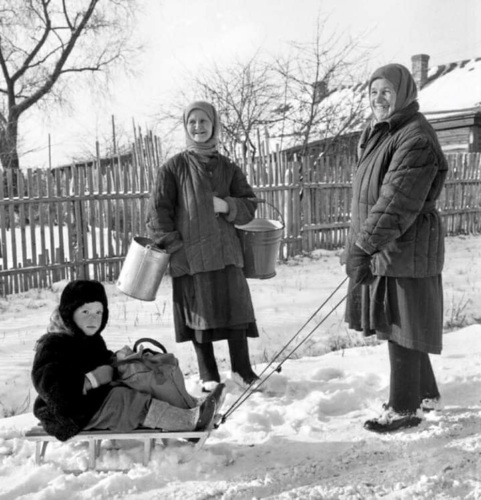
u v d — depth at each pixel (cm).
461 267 1048
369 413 386
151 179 994
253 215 432
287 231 1153
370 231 326
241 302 421
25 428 371
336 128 1681
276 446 339
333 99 1759
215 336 421
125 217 959
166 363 322
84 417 300
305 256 1159
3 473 314
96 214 947
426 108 2377
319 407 392
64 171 912
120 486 294
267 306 768
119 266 959
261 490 292
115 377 319
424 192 326
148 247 416
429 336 342
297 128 1709
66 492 290
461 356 507
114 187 954
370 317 355
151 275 416
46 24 2606
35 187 890
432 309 345
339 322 693
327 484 296
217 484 298
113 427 308
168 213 416
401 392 356
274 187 1130
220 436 354
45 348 301
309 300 800
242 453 332
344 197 1260
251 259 447
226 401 407
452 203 1504
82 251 928
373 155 350
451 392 420
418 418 359
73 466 316
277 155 1153
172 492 291
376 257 343
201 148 423
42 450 322
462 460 316
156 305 787
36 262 891
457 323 680
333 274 991
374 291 351
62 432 299
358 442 342
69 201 912
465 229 1541
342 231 1263
